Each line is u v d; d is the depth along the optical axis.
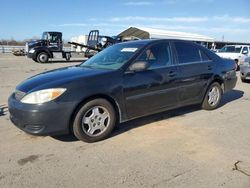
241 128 5.01
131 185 3.14
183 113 5.94
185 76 5.43
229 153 3.95
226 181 3.21
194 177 3.30
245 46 17.64
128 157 3.84
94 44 24.11
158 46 5.20
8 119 5.57
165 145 4.24
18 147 4.20
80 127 4.23
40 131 4.00
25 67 17.62
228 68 6.48
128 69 4.67
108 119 4.48
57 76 4.46
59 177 3.33
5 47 39.22
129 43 5.42
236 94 8.22
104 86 4.35
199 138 4.52
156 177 3.30
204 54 6.03
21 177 3.34
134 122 5.32
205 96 6.02
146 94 4.84
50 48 22.73
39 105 3.94
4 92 8.55
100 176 3.34
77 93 4.11
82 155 3.91
